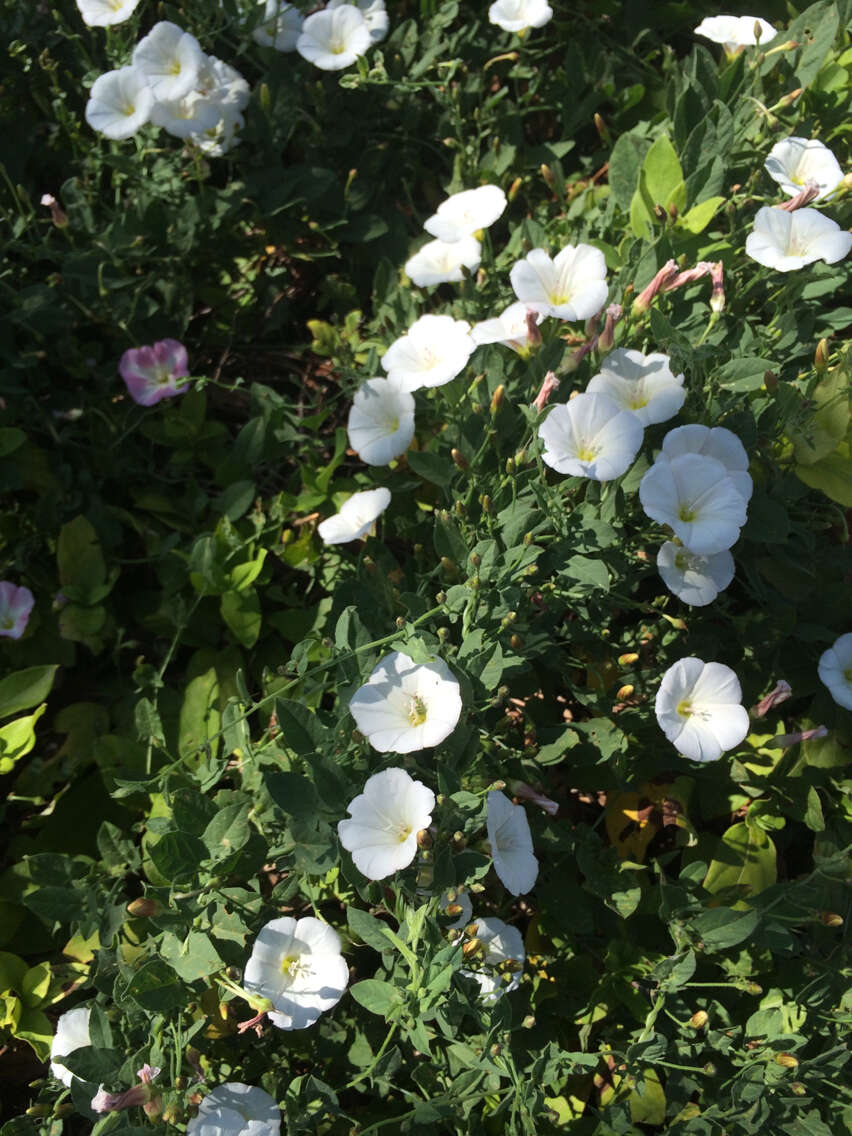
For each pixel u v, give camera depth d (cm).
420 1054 37
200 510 46
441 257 44
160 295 49
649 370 39
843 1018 37
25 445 46
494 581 37
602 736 39
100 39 50
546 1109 34
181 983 35
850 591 41
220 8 48
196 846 35
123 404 48
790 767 40
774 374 39
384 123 51
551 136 53
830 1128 37
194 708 42
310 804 35
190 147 47
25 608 44
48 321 46
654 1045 35
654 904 39
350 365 47
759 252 40
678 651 41
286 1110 35
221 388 49
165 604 44
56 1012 40
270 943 34
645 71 51
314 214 49
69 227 47
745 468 39
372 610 40
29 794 43
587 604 39
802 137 44
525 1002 38
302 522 45
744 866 39
